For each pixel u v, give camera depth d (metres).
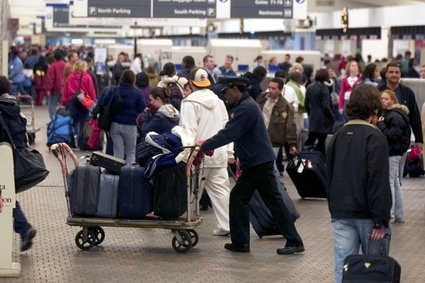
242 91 18.97
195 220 19.52
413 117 24.20
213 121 20.67
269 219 20.88
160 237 21.22
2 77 18.12
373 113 13.77
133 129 27.77
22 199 26.44
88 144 38.16
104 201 19.20
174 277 17.39
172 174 19.05
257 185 19.36
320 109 33.00
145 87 32.25
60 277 17.23
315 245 20.61
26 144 18.36
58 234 21.30
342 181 13.65
